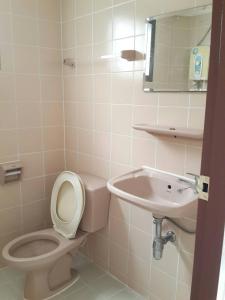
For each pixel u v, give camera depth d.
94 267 2.20
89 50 1.98
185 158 1.52
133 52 1.66
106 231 2.09
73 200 1.97
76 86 2.16
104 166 2.04
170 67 1.50
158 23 1.52
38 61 2.12
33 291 1.81
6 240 2.18
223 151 0.71
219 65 0.70
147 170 1.71
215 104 0.72
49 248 1.93
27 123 2.14
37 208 2.32
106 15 1.81
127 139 1.83
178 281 1.67
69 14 2.09
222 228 0.75
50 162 2.33
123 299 1.87
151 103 1.64
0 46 1.91
